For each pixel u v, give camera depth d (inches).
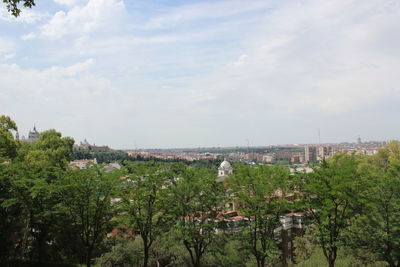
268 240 1155.9
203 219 1208.8
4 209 1144.2
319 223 1110.4
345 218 1090.1
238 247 1322.6
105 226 1338.6
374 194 1109.1
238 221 1198.9
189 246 1190.9
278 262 1499.8
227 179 1227.2
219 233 1267.2
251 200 1123.3
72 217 1158.3
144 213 1173.7
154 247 1441.9
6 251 1192.2
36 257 1411.2
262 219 1143.6
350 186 1016.2
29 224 1278.3
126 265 1422.2
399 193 1077.1
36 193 1041.5
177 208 1172.5
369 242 1101.7
